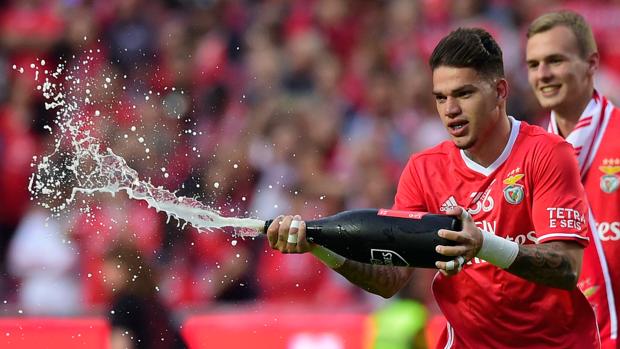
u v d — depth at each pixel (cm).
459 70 1531
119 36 4353
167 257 3284
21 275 3484
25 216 3650
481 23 4591
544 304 1627
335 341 2711
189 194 3628
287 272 3362
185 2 4641
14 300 3469
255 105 4216
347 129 4162
